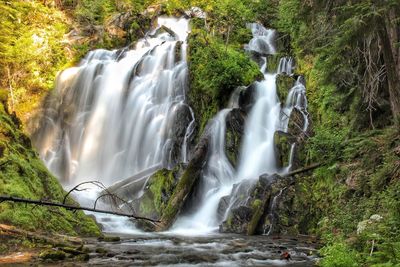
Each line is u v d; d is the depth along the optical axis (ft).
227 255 27.35
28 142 38.81
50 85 68.59
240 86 56.80
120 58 72.54
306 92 51.78
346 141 38.52
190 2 86.58
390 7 26.53
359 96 39.32
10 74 68.13
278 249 29.63
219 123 53.01
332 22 33.45
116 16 84.02
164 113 59.93
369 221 26.68
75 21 84.38
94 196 45.96
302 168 41.98
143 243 31.22
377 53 36.37
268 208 39.01
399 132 30.94
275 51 72.13
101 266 23.12
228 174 49.67
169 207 40.98
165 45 67.31
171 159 55.93
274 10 81.25
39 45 72.02
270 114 53.88
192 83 59.77
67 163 62.75
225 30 75.15
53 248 26.43
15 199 14.08
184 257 26.32
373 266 20.30
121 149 61.62
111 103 64.90
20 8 75.51
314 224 37.42
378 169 32.60
